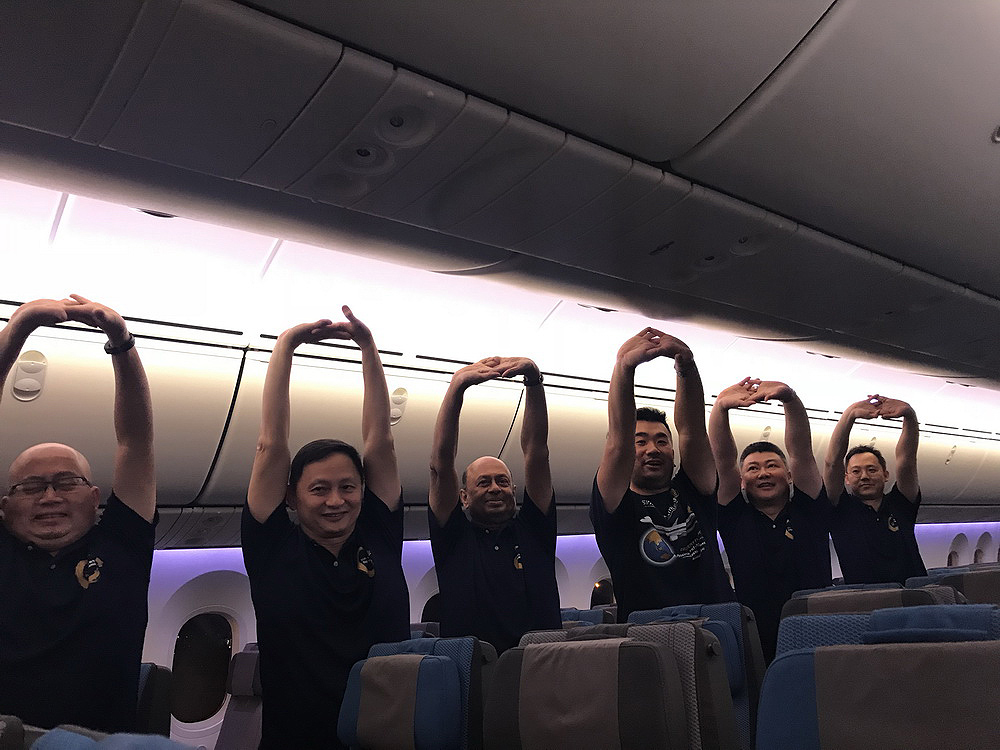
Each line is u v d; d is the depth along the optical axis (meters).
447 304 5.55
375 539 3.35
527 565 3.98
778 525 4.72
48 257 4.16
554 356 6.38
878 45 2.86
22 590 2.69
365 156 2.93
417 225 3.50
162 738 1.02
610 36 2.61
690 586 4.05
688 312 5.06
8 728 1.36
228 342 4.86
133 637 2.82
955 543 14.39
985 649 1.52
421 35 2.48
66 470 2.86
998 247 4.49
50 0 2.09
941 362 6.76
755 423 8.06
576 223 3.57
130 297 4.49
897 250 4.36
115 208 4.16
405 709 2.50
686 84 2.88
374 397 3.50
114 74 2.37
